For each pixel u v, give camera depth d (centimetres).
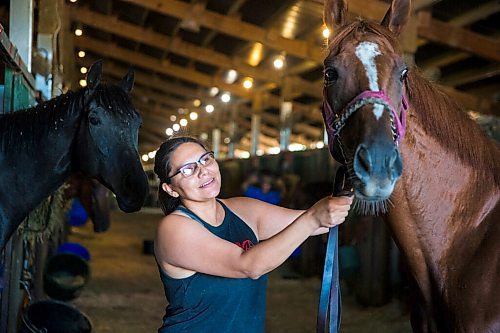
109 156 275
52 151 270
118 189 278
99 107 273
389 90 170
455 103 205
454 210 193
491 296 176
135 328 453
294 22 835
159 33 1116
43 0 498
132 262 780
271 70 1132
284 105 1084
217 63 1123
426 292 196
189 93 1558
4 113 277
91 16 1077
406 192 191
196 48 1116
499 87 901
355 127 167
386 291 526
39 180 270
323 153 777
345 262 553
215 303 166
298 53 893
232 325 167
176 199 179
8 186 264
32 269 401
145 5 855
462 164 194
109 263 762
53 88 486
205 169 167
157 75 1537
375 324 471
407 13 195
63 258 495
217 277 166
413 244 196
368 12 587
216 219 173
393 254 532
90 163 277
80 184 593
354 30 181
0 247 265
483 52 669
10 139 265
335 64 177
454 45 661
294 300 573
